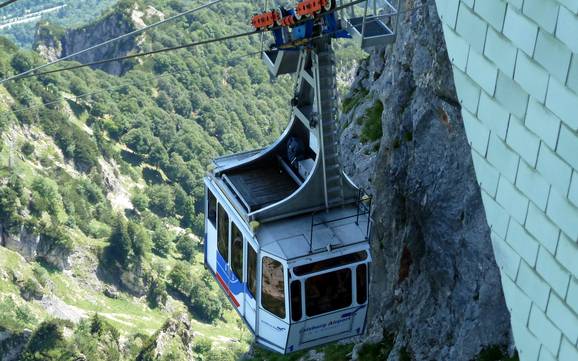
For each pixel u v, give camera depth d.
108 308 157.00
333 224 18.70
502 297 25.36
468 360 26.16
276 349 18.84
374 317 33.41
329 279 18.09
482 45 14.35
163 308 165.38
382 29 17.08
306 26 17.91
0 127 180.50
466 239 26.16
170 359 124.12
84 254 162.12
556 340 13.87
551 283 13.74
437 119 26.75
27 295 143.38
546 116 13.08
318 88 18.38
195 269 189.25
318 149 18.66
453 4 14.98
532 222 13.95
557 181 13.11
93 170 195.25
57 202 165.38
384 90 41.56
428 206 27.31
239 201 19.84
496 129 14.45
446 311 27.95
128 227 169.62
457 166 26.19
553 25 12.59
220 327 168.12
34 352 121.00
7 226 152.38
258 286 18.58
